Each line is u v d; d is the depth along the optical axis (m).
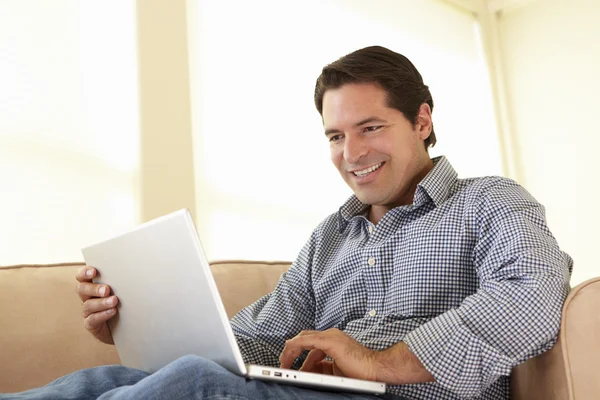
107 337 1.15
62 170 1.98
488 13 3.90
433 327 0.98
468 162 3.55
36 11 2.01
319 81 1.39
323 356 1.15
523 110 3.77
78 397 0.80
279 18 2.78
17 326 1.45
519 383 1.09
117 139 2.13
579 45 3.56
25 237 1.87
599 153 3.44
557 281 0.98
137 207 2.14
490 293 0.99
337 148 1.36
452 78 3.59
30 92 1.96
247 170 2.51
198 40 2.45
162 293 0.95
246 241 2.45
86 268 1.09
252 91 2.60
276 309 1.40
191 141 2.33
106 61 2.15
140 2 2.28
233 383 0.78
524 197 1.17
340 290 1.33
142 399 0.72
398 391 1.07
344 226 1.45
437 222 1.21
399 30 3.35
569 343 0.93
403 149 1.32
